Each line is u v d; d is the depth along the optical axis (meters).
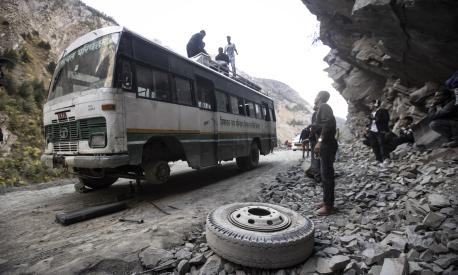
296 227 2.92
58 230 3.89
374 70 11.62
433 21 5.00
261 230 2.81
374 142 7.73
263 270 2.64
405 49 6.88
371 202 4.46
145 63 5.39
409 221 3.51
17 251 3.14
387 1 5.23
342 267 2.56
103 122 4.56
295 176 7.19
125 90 4.81
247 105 10.06
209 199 5.64
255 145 10.52
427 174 5.07
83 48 5.41
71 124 5.14
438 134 6.71
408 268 2.38
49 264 2.75
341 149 12.26
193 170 10.61
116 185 7.43
